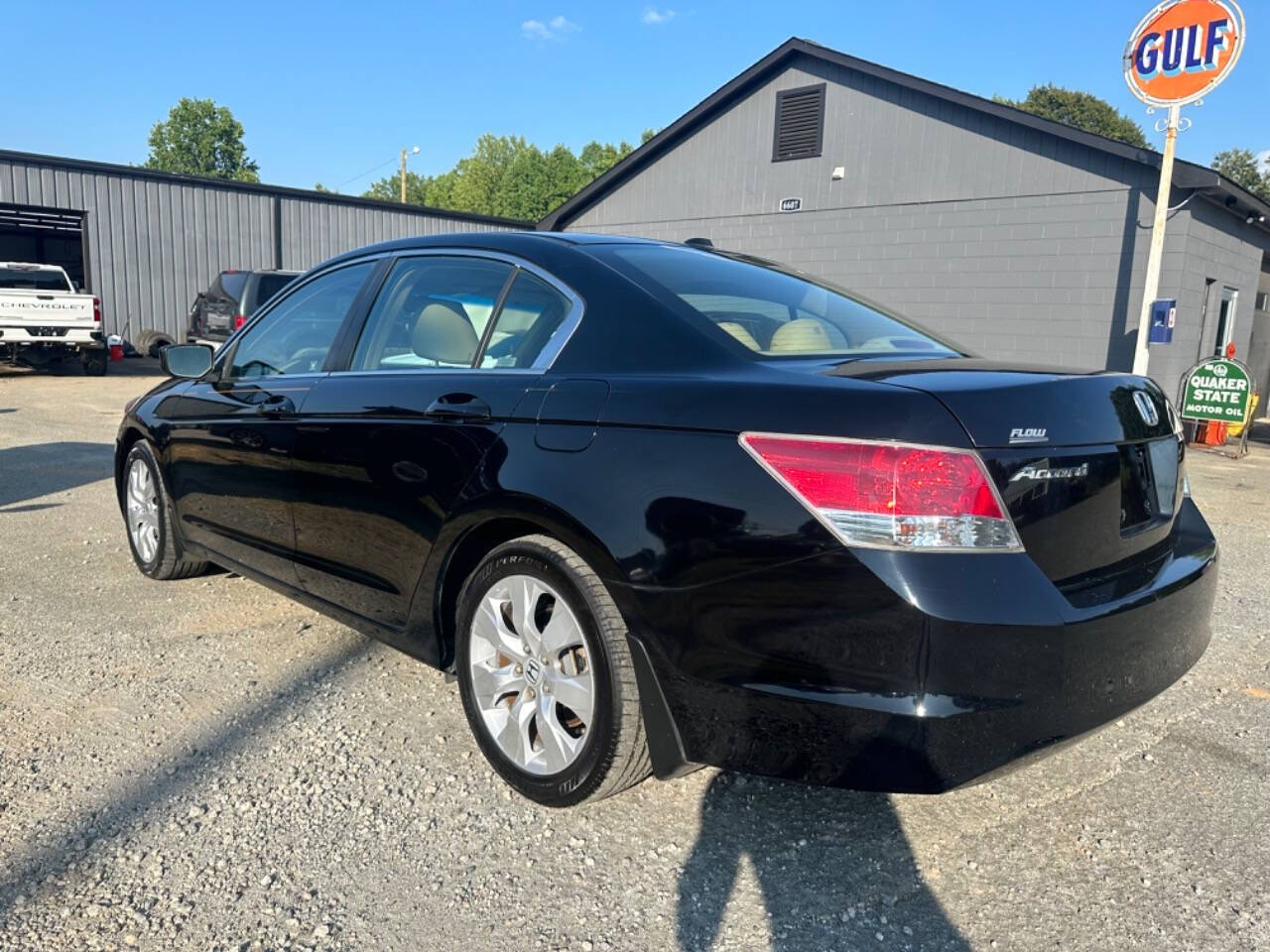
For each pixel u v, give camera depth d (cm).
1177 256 1237
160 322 2069
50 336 1677
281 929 208
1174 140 1139
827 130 1563
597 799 247
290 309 385
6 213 2247
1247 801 272
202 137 8900
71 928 206
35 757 281
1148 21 1133
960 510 196
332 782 271
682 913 218
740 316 267
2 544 521
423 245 336
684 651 220
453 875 230
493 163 10681
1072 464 215
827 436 203
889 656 195
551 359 266
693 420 223
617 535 228
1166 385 1264
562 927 212
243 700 324
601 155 9725
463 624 277
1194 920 218
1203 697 348
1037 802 271
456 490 269
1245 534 640
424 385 292
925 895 226
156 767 277
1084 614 206
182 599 430
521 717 260
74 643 373
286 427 341
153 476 436
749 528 209
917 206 1471
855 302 324
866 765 200
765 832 252
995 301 1405
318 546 332
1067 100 6050
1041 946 209
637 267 282
